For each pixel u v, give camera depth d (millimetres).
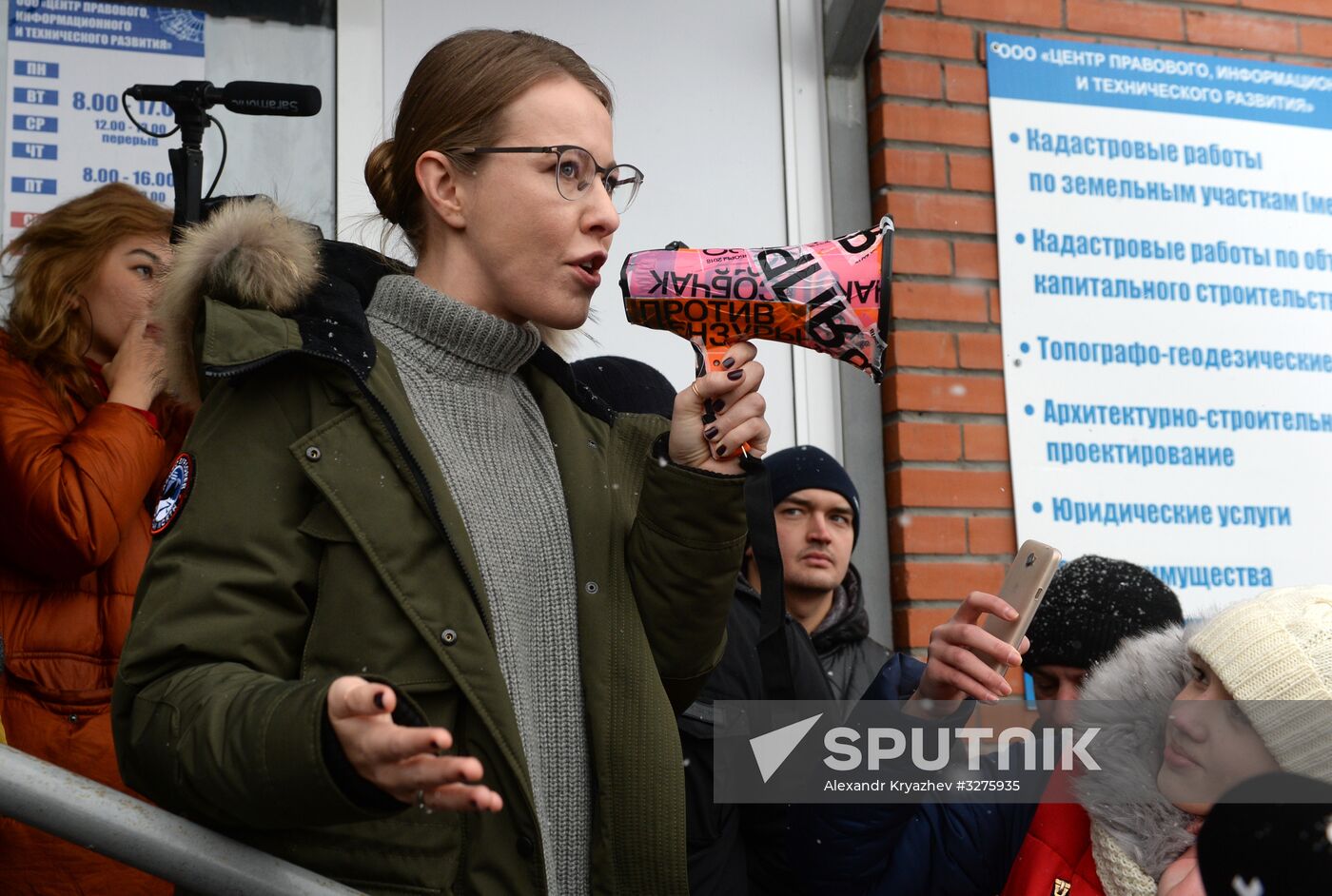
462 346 1614
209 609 1365
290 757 1189
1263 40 4141
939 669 1817
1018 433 3768
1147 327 3914
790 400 3699
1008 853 1897
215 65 3357
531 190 1589
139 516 2438
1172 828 1667
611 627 1579
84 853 2182
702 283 1564
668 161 3680
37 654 2305
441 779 1123
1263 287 4031
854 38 3756
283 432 1455
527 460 1640
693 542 1561
